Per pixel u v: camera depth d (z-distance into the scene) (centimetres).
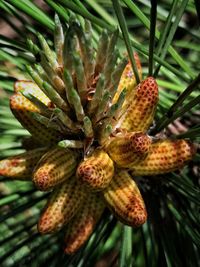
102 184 13
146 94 14
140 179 16
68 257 16
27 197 21
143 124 14
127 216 13
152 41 13
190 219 16
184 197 16
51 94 13
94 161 13
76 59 12
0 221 15
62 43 13
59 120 14
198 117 18
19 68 17
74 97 13
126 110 14
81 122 14
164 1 21
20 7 14
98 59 13
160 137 14
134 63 14
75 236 14
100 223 16
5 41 16
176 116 14
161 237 15
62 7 15
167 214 16
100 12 17
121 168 14
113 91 13
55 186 14
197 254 16
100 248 18
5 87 17
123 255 15
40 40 13
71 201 14
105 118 13
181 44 21
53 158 13
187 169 17
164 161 14
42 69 13
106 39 13
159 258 16
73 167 14
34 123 14
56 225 14
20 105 14
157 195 16
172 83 18
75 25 12
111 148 14
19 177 14
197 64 21
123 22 13
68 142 13
